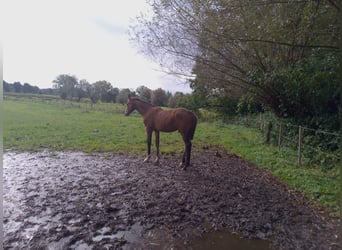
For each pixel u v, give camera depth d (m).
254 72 5.38
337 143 4.21
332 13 3.26
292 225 2.38
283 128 6.04
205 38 4.70
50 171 4.19
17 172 4.11
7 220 2.43
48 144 6.40
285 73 4.92
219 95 9.78
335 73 3.93
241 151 5.87
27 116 12.28
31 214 2.57
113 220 2.46
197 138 7.93
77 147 6.15
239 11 3.58
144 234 2.20
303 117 5.59
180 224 2.39
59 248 1.97
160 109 4.70
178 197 3.05
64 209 2.70
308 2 3.18
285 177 3.80
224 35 4.18
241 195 3.14
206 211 2.67
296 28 3.70
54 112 15.20
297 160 4.69
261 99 6.66
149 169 4.35
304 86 4.68
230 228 2.32
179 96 15.34
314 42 3.89
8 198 3.00
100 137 7.46
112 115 15.16
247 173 4.16
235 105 11.38
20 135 7.39
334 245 2.03
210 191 3.27
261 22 3.68
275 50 5.12
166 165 4.64
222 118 12.70
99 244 2.03
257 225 2.38
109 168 4.40
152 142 6.96
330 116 4.68
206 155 5.57
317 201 2.91
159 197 3.05
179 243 2.07
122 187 3.41
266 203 2.90
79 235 2.16
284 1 3.16
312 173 3.84
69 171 4.20
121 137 7.54
